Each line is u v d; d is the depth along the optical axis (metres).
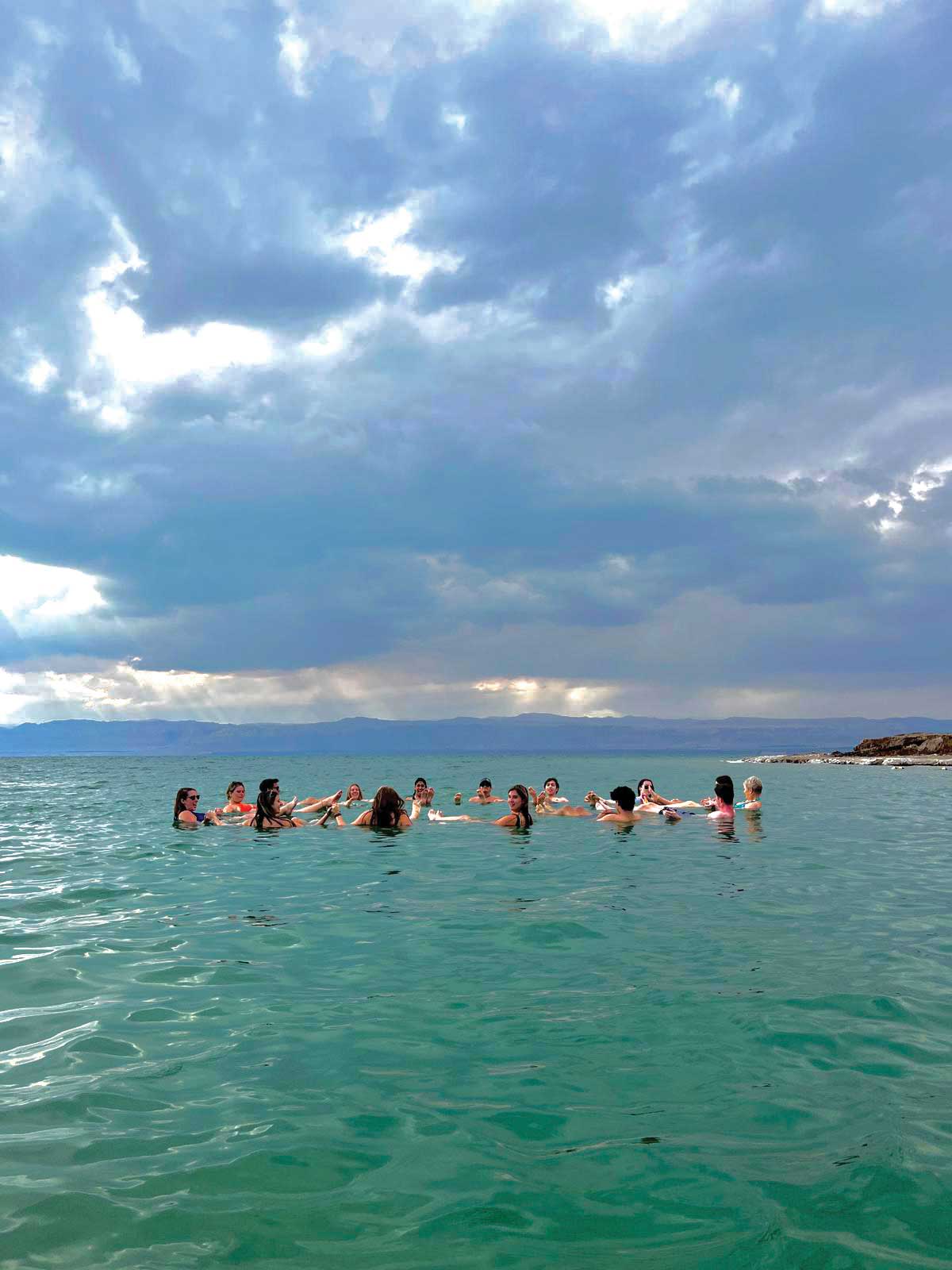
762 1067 4.89
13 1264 3.06
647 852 13.63
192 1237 3.25
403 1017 5.73
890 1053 5.11
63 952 7.47
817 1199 3.51
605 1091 4.57
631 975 6.71
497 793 31.53
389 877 11.30
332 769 61.72
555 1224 3.34
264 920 8.73
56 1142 4.00
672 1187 3.61
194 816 18.45
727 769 60.88
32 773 53.94
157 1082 4.70
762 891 10.27
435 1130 4.12
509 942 7.77
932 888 10.52
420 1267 3.06
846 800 26.02
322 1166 3.78
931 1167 3.77
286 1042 5.27
